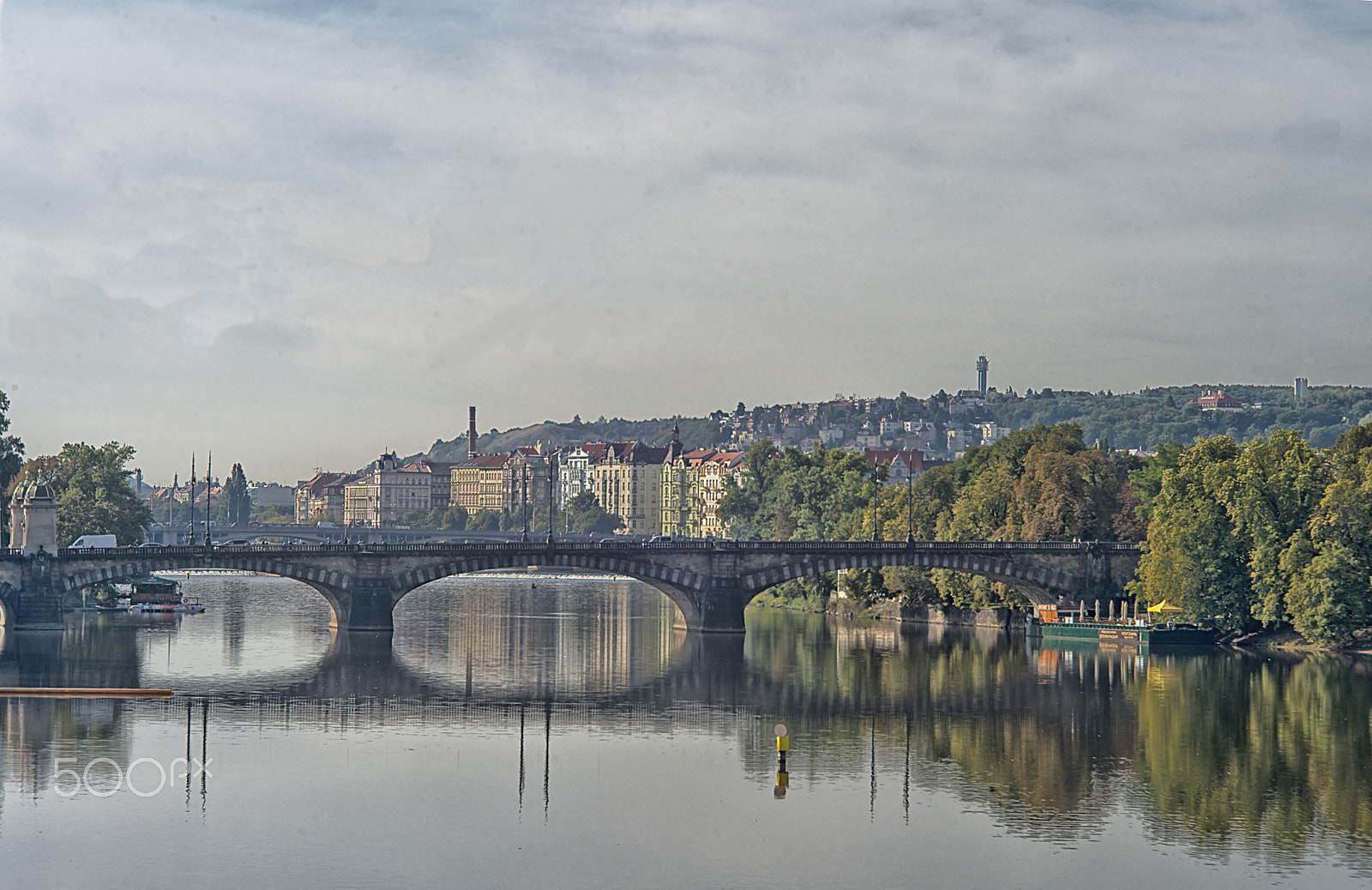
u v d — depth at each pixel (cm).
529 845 9169
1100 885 8475
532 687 15312
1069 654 18925
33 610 19788
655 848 9062
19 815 9694
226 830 9400
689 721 13188
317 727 12644
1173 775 10988
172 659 17325
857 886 8431
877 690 15238
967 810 9962
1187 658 18438
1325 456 19788
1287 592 18488
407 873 8594
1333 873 8700
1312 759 11588
